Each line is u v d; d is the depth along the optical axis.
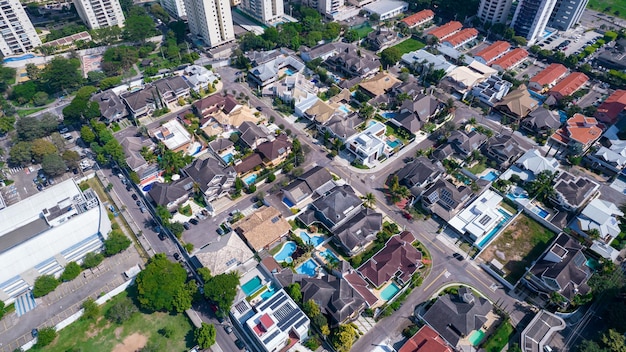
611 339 106.38
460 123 183.38
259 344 110.75
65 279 127.62
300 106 190.00
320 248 135.88
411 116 180.50
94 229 132.62
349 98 198.12
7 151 177.62
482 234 135.88
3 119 183.62
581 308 119.38
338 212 139.50
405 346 106.94
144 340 114.50
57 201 141.00
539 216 143.00
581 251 127.75
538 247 135.75
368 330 115.25
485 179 158.75
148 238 141.75
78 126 191.12
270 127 184.50
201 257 127.44
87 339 114.88
